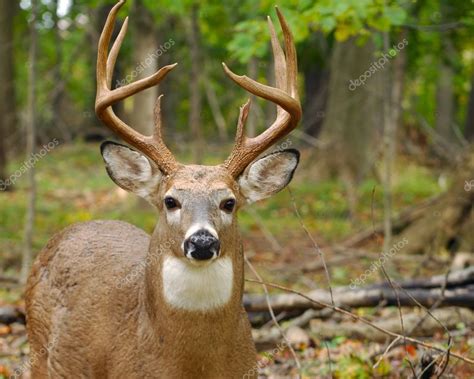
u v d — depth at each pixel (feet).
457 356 26.03
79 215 61.72
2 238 55.06
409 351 30.99
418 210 55.57
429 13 70.33
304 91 120.67
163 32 90.58
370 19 40.45
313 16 40.42
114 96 22.66
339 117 81.15
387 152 50.01
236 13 70.08
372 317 35.58
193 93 65.87
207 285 20.72
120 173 22.93
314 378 30.27
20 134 91.71
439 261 50.11
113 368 22.00
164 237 21.34
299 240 58.80
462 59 100.78
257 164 22.84
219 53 96.22
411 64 79.10
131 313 22.17
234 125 112.57
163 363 21.24
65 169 91.76
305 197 73.82
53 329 23.67
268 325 35.01
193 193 21.09
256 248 56.24
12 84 83.30
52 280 24.48
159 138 22.71
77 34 111.75
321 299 35.12
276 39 24.77
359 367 29.63
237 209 22.27
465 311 35.60
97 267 23.62
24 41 107.55
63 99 113.39
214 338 21.11
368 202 72.54
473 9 49.01
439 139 84.33
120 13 57.36
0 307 36.60
